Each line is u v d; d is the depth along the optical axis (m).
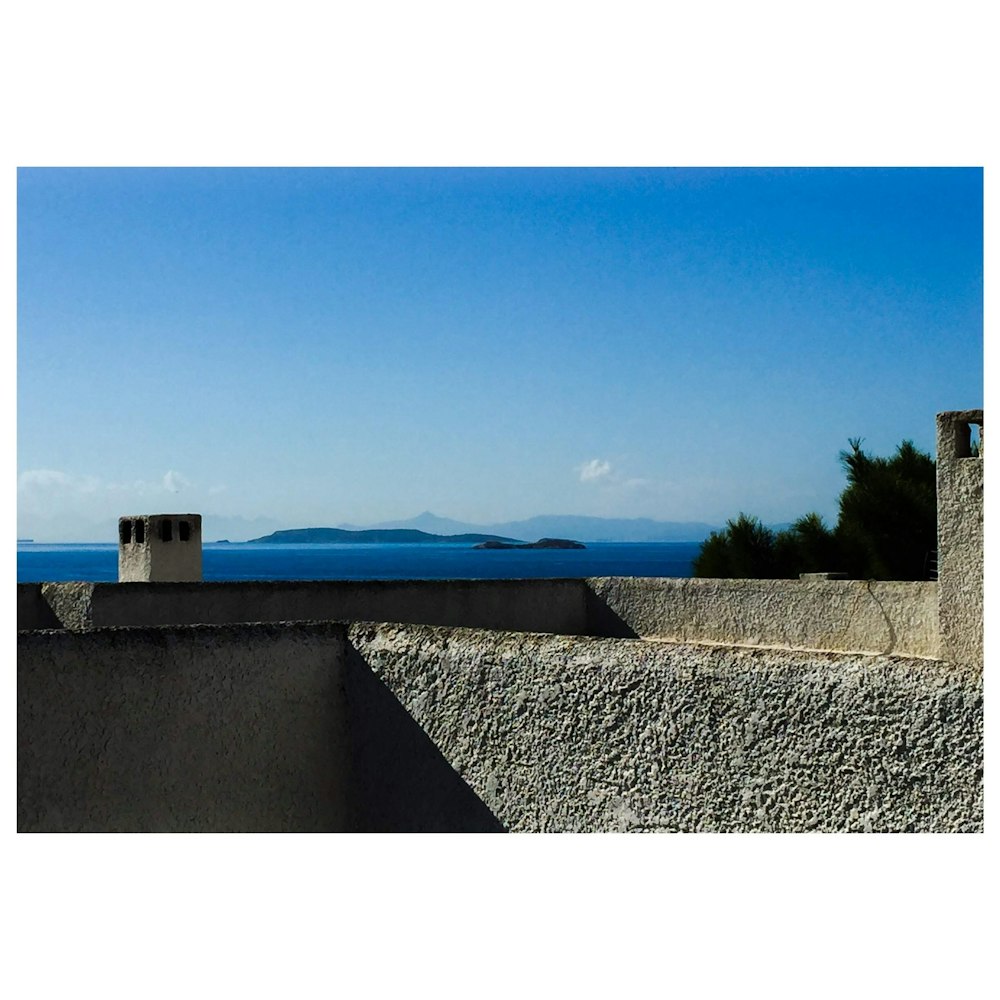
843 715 2.82
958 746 2.65
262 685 3.74
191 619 6.85
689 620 8.02
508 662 3.45
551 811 3.33
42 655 3.31
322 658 3.89
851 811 2.81
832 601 7.18
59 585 7.04
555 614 8.43
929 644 6.64
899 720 2.74
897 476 15.16
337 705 3.91
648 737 3.15
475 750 3.52
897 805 2.74
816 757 2.87
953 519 5.77
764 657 2.97
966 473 5.68
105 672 3.42
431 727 3.64
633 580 8.39
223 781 3.63
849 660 2.84
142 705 3.49
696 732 3.06
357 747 3.88
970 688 2.64
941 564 5.85
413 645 3.71
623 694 3.20
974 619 5.68
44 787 3.30
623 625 8.45
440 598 7.75
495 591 8.05
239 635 3.71
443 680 3.61
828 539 15.67
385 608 7.46
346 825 3.90
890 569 14.84
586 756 3.27
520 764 3.40
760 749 2.96
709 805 3.04
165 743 3.53
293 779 3.79
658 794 3.12
